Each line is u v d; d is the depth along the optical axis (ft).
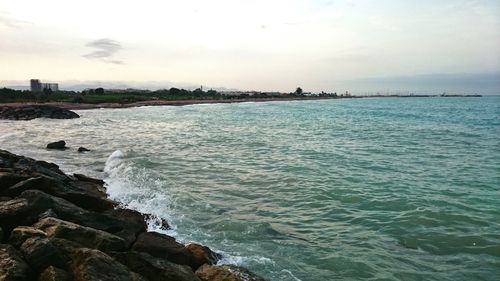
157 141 109.09
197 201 49.85
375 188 54.90
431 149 92.58
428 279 29.96
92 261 24.07
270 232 39.68
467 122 173.78
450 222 41.22
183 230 39.73
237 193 53.88
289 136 121.19
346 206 47.55
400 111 274.77
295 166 71.26
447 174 64.18
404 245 36.14
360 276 30.58
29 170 48.01
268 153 87.30
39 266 24.72
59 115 194.39
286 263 32.73
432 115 226.17
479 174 64.18
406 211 44.83
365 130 139.85
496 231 38.42
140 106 325.83
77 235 29.43
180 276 26.76
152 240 32.83
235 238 38.01
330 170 67.46
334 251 35.09
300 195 52.54
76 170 67.97
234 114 239.71
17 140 110.01
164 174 64.95
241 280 27.32
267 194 53.36
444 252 34.53
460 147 96.12
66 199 42.34
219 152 89.10
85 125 158.30
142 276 26.13
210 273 28.45
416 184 57.11
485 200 48.60
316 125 162.09
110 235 30.42
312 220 43.24
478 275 30.42
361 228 40.47
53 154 86.02
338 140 110.42
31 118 185.88
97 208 43.68
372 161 76.18
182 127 152.76
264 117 212.23
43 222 30.45
